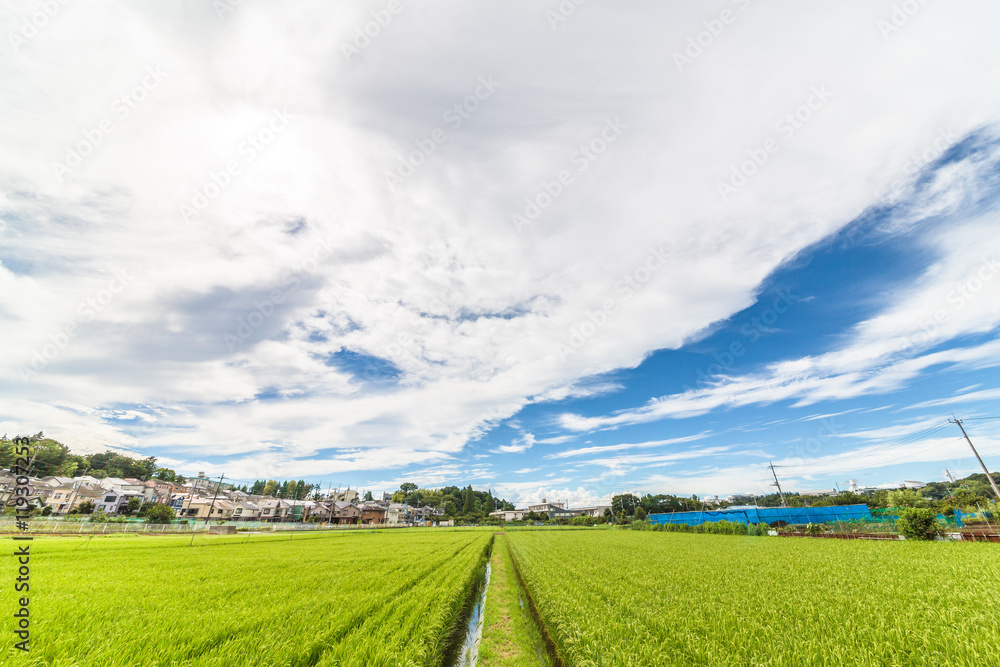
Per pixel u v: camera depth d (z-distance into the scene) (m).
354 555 19.94
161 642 6.23
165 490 77.56
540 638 9.09
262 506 80.06
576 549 23.95
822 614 8.00
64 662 5.31
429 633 7.37
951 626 6.90
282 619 7.74
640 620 8.25
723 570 14.35
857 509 40.25
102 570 13.05
